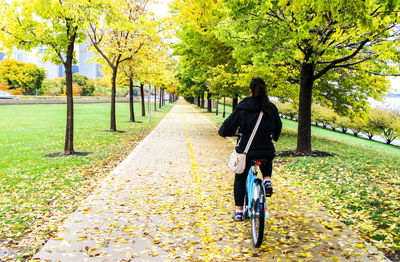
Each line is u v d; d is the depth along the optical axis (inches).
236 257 147.5
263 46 376.5
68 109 438.6
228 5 364.8
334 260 143.4
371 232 176.2
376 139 1315.2
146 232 176.6
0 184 284.7
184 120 1174.3
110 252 152.9
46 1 381.1
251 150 161.3
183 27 655.1
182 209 215.9
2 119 1021.8
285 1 215.6
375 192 251.4
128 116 1330.0
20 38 404.5
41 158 408.2
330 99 628.4
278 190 260.2
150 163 378.6
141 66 968.3
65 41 415.2
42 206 226.5
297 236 169.9
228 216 201.8
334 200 234.7
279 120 164.6
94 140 591.2
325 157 416.8
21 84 4089.6
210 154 446.0
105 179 299.0
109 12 423.8
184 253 151.6
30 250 158.2
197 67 778.8
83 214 205.5
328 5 179.3
